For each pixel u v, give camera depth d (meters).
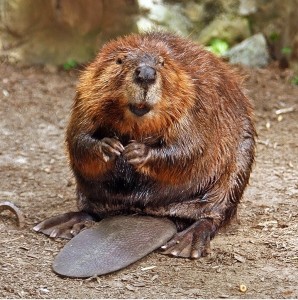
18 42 16.50
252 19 16.75
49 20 16.50
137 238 7.83
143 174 8.04
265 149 11.95
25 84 15.16
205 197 8.34
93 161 7.92
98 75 7.87
